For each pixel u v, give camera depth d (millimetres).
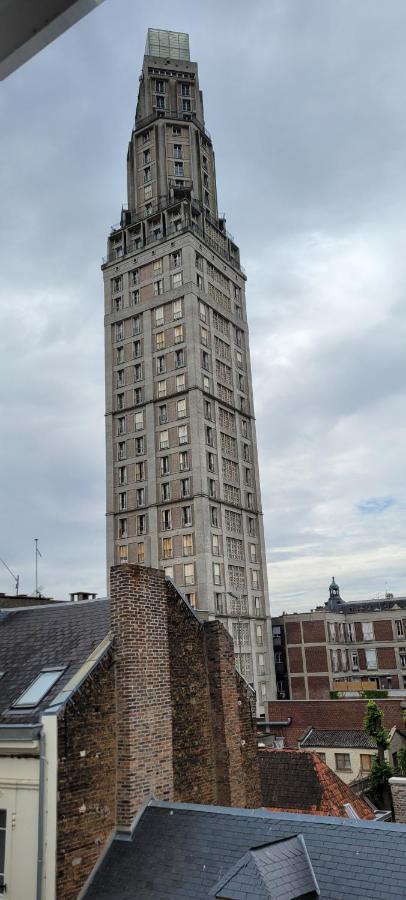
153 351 98188
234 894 10539
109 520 95250
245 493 98625
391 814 23000
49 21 2617
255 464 102625
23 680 15555
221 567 88500
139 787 14055
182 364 94938
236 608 88938
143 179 111875
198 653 17734
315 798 21172
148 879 12305
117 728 14312
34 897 12188
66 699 13141
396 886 10680
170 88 117438
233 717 17672
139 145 113812
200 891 11664
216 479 92312
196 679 17391
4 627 19656
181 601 17547
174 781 15664
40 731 12836
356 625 103250
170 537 89438
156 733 14828
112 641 14836
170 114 114812
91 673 14008
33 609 20234
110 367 102438
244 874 10883
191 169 110812
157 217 105500
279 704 64875
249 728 18422
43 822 12375
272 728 63844
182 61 121375
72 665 15148
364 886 10852
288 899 10445
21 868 12539
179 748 16125
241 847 12508
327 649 97312
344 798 21719
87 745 13414
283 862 11344
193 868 12320
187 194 108375
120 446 98375
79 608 18906
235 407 101062
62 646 16594
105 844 13391
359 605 113250
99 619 17391
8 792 13094
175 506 90188
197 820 13570
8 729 13164
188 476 90125
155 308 99750
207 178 114562
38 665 16047
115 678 14633
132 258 104312
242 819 13312
